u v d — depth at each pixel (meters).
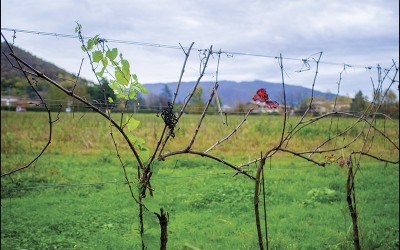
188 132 14.48
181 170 11.12
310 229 6.68
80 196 8.82
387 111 9.39
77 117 16.56
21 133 16.08
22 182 9.73
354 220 4.47
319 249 5.77
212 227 6.76
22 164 11.58
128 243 5.60
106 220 6.91
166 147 13.20
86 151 13.78
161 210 3.09
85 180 10.06
